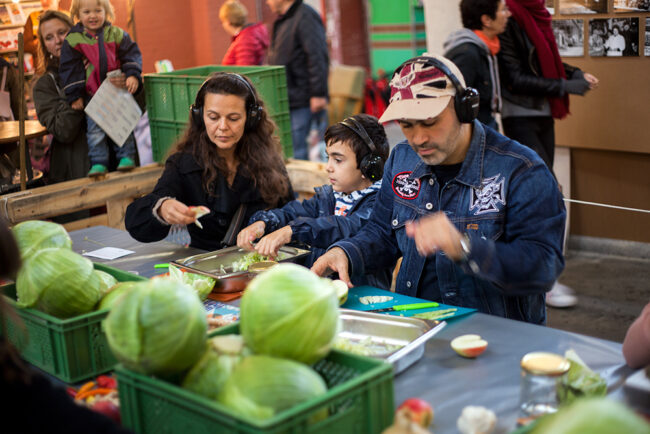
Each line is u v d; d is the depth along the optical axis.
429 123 1.85
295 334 1.18
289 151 3.97
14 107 4.53
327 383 1.33
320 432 1.11
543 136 4.09
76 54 3.81
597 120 4.25
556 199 1.90
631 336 1.48
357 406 1.17
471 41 3.55
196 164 2.76
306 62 5.52
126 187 3.68
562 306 3.77
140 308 1.22
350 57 7.77
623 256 4.17
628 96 4.09
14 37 4.50
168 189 2.71
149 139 4.38
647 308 1.50
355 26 7.74
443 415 1.35
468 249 1.66
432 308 1.90
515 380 1.47
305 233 2.40
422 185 2.12
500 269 1.71
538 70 3.90
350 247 2.15
